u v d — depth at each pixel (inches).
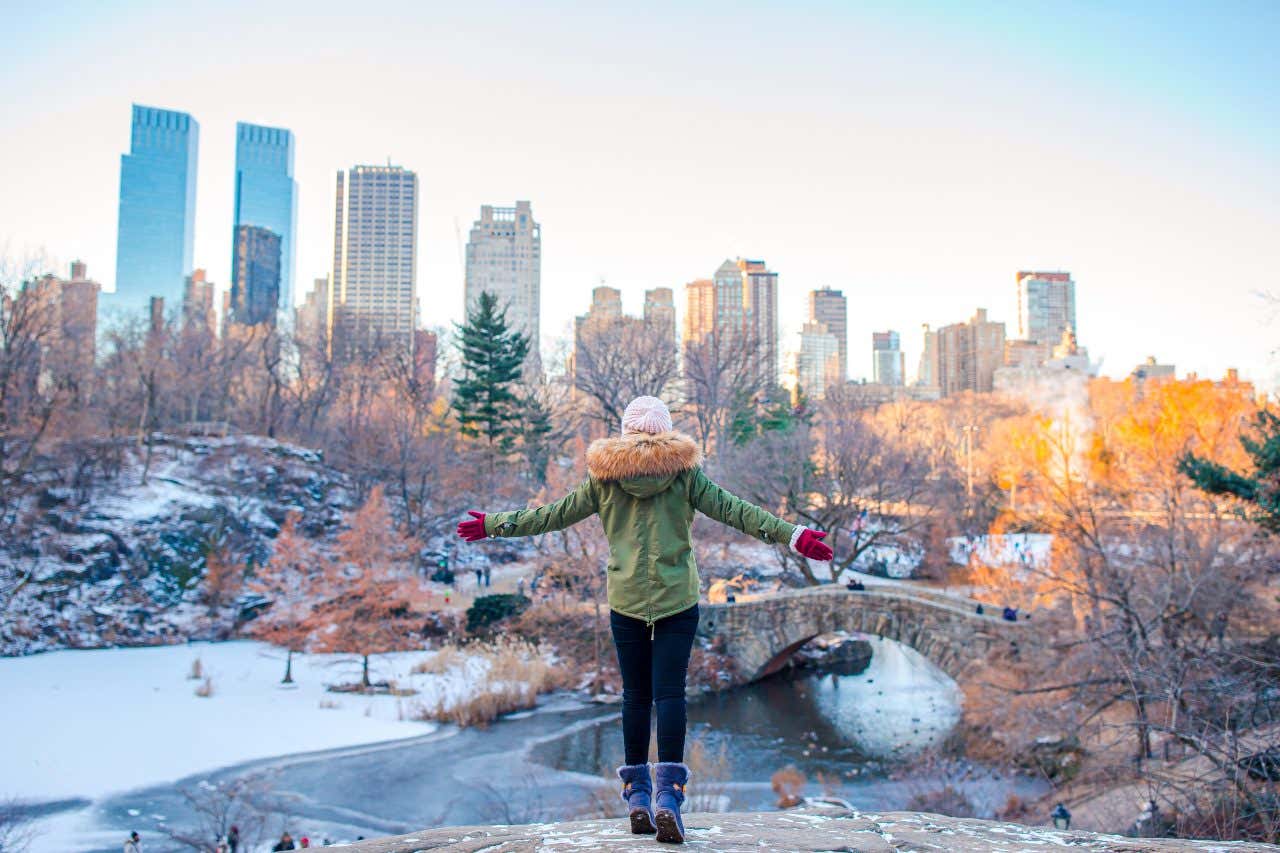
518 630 1913.1
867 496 2048.5
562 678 1678.2
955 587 2166.6
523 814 991.0
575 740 1349.7
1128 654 716.7
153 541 2143.2
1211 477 803.4
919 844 151.7
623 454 159.9
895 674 1893.5
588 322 3582.7
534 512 174.4
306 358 3531.0
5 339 2059.5
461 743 1325.0
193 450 2549.2
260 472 2513.5
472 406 2989.7
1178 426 1109.1
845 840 151.7
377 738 1341.0
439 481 2541.8
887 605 1408.7
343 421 2989.7
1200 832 534.9
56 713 1373.0
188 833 944.9
